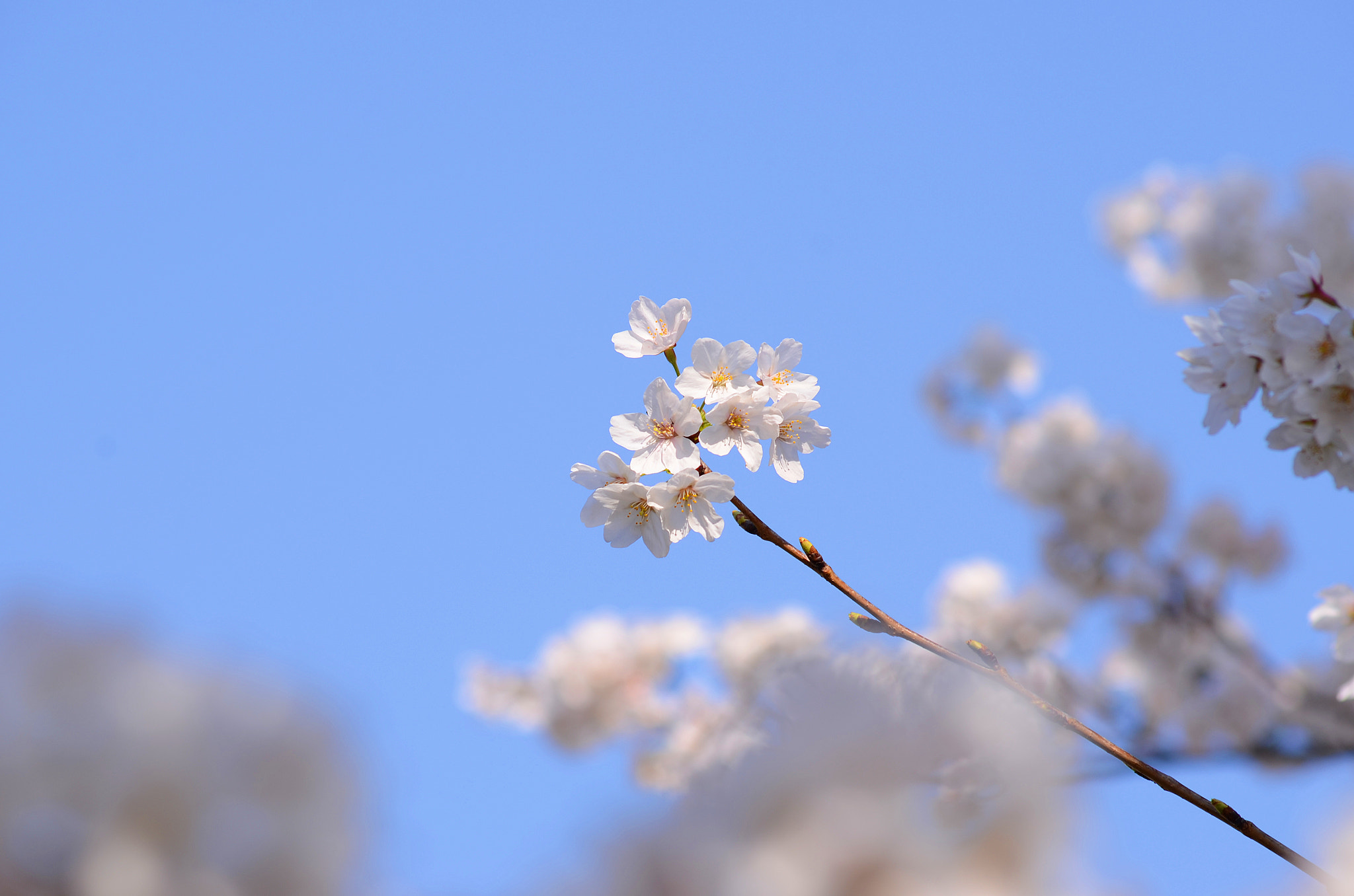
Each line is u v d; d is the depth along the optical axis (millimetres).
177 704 310
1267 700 3840
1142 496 4555
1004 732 344
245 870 306
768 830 325
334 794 321
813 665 373
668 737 4566
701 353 1661
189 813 304
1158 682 4199
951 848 327
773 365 1672
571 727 4867
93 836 294
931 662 370
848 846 322
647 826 323
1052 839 329
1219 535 4426
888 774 337
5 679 300
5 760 294
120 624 312
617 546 1634
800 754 337
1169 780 1285
